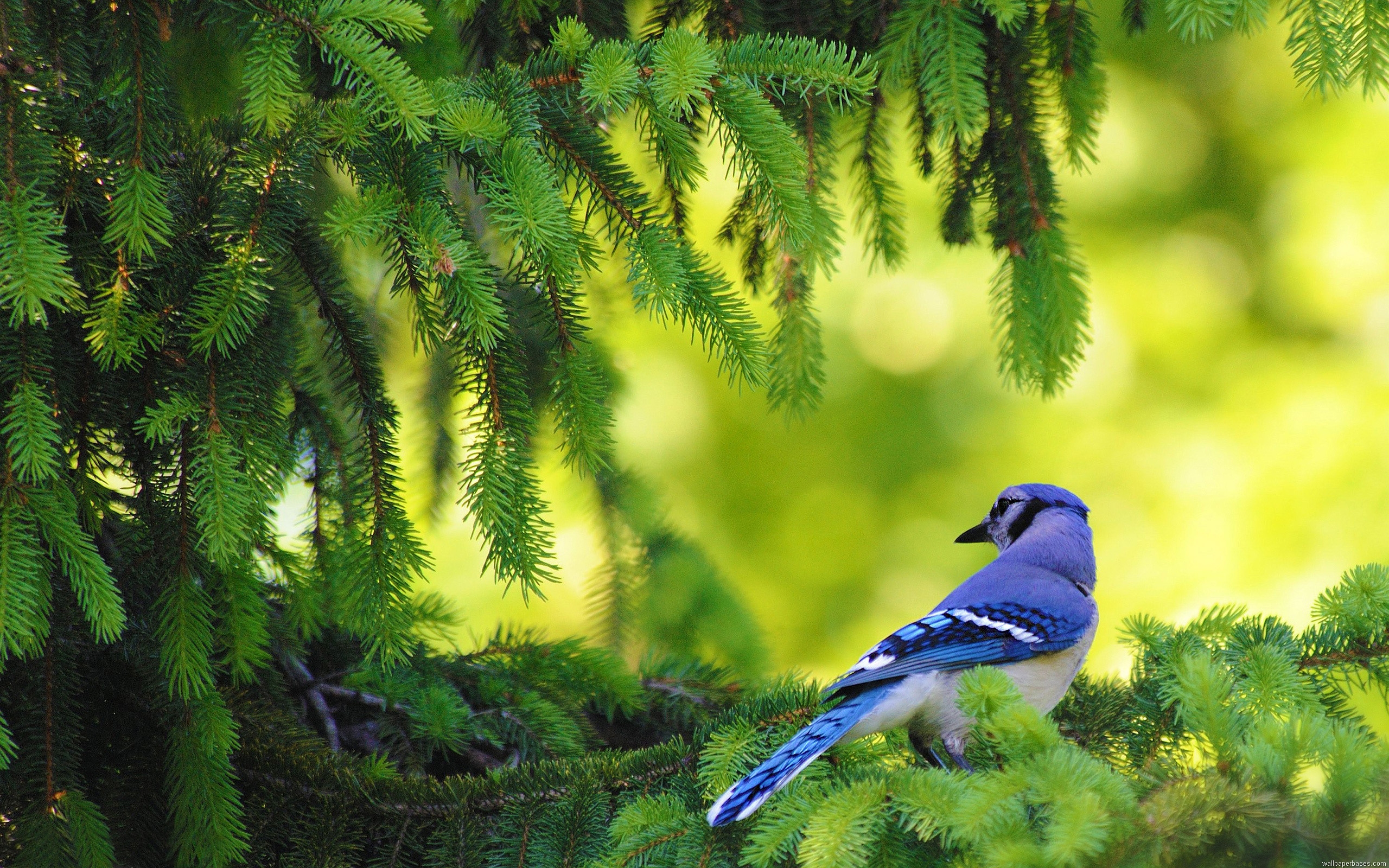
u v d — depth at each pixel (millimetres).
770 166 5672
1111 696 6676
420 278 5582
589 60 5449
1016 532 7953
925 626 6340
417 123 5031
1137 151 14164
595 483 9531
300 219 5504
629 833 5422
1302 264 13617
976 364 13766
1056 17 6840
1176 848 4285
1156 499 13086
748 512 13703
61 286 4605
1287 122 13859
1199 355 13672
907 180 13492
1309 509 12555
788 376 7367
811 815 5031
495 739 7254
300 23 5113
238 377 5289
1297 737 4488
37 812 5363
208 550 5285
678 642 9359
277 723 6512
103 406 5395
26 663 5480
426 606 7793
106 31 5070
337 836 6090
